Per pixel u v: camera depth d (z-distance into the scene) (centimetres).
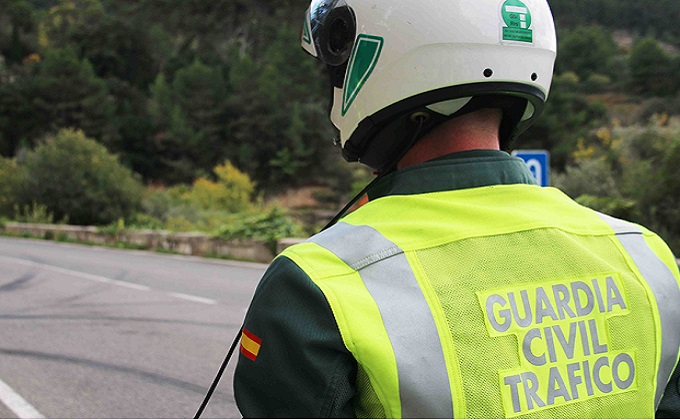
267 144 8606
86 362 593
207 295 999
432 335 94
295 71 9944
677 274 118
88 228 2547
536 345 99
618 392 104
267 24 13512
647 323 110
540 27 116
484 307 98
